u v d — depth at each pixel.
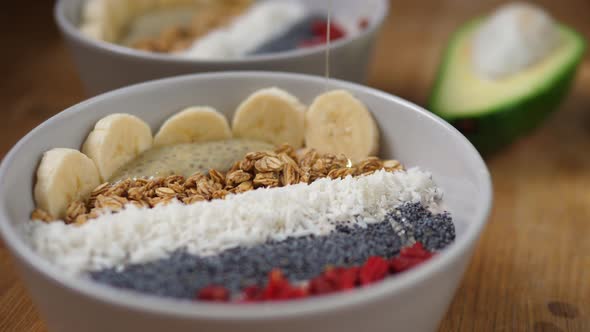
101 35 0.49
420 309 0.31
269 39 0.51
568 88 0.52
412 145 0.39
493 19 0.55
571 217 0.45
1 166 0.33
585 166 0.50
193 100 0.40
